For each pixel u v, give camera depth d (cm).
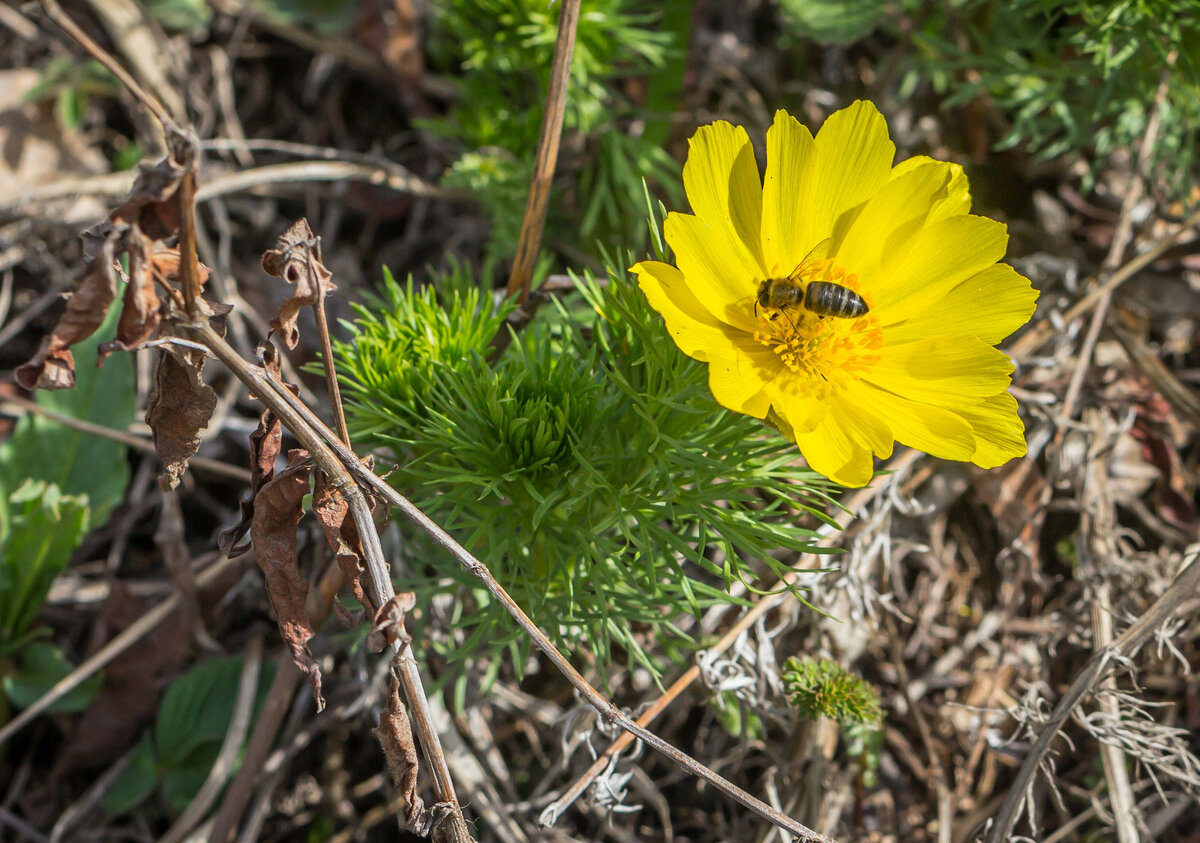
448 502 27
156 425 24
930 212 26
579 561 27
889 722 31
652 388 26
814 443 24
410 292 27
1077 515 32
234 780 29
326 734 31
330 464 24
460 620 27
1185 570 27
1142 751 27
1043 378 32
